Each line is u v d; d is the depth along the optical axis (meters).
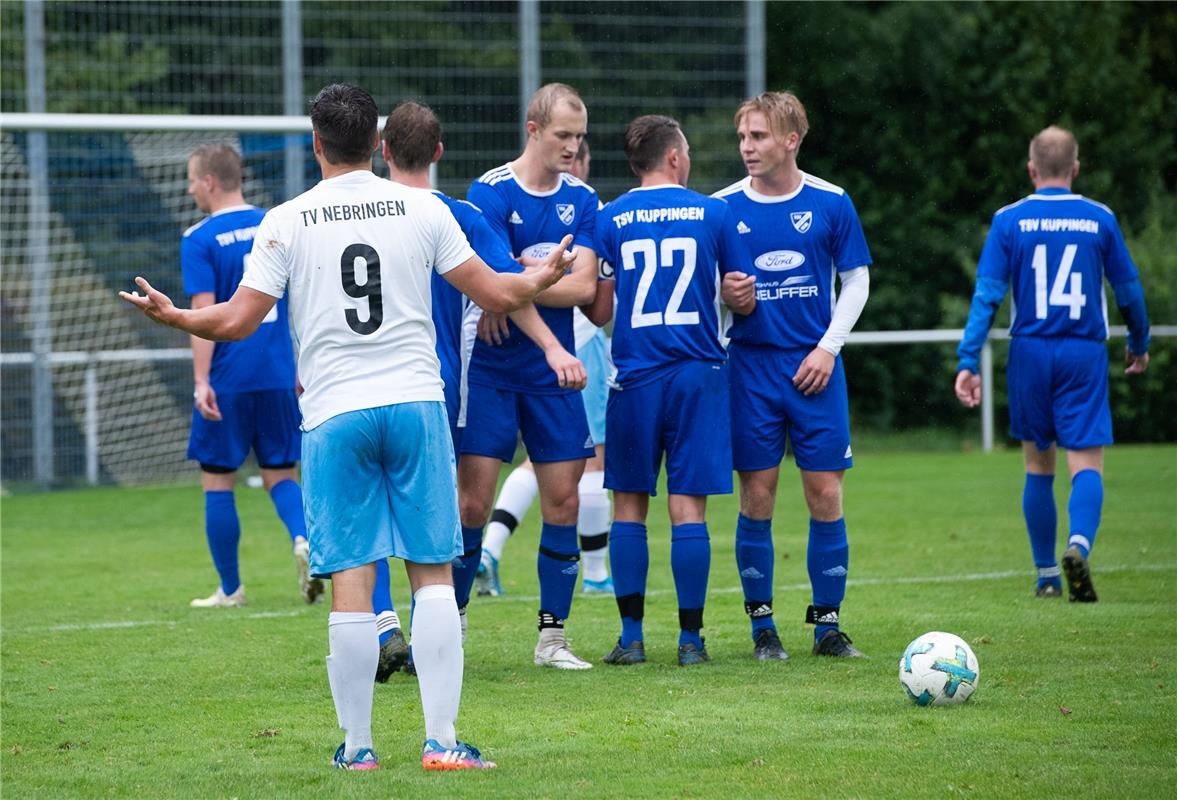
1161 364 63.94
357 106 13.16
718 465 18.05
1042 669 17.36
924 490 41.94
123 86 45.03
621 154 48.94
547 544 18.34
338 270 12.89
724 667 17.97
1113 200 77.88
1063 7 77.81
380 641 17.42
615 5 48.78
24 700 16.62
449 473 13.13
